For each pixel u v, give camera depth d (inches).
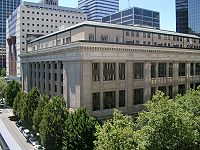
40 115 2106.3
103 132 1208.8
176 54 2817.4
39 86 3302.2
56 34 3016.7
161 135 1307.8
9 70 7199.8
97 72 2226.9
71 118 1675.7
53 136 1776.6
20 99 2795.3
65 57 2395.4
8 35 7834.6
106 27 2551.7
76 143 1566.2
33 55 3336.6
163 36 3112.7
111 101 2317.9
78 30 2541.8
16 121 3053.6
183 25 7081.7
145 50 2501.2
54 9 7524.6
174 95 2817.4
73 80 2257.6
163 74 2711.6
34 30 6555.1
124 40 2704.2
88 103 2161.7
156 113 1323.8
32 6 7194.9
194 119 1517.0
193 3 6683.1
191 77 3036.4
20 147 2154.3
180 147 1393.9
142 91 2529.5
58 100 1865.2
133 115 2440.9
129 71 2402.8
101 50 2210.9
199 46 3592.5
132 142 1162.0
